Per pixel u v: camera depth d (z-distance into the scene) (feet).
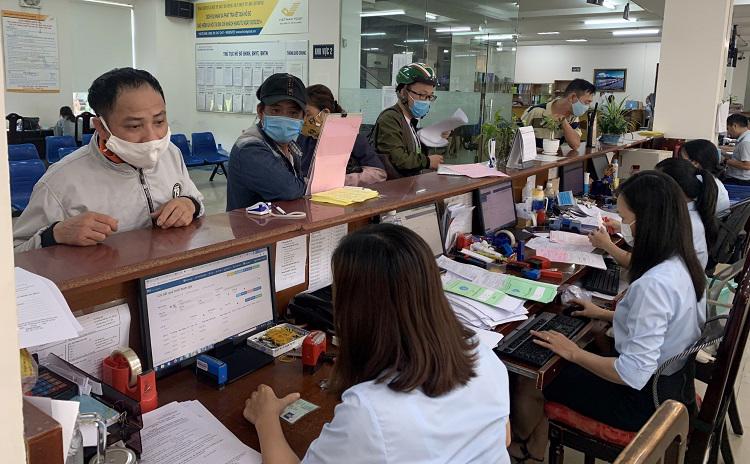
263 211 5.63
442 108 21.01
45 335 2.78
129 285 4.45
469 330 3.80
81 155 5.24
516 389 6.81
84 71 25.90
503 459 3.65
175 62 27.35
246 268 5.27
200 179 27.14
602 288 7.72
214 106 27.43
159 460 3.64
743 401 9.66
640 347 5.55
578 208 11.71
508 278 7.24
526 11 34.63
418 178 8.54
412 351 3.19
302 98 7.02
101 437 3.12
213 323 4.99
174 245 4.42
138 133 4.92
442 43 21.21
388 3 20.31
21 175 14.71
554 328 6.35
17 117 21.43
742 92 49.49
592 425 6.04
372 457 3.01
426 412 3.14
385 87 20.52
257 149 6.85
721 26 17.52
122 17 26.71
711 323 6.30
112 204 5.30
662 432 2.74
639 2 26.58
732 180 21.30
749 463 8.05
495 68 22.74
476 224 9.03
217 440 3.90
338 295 3.35
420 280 3.24
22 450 1.65
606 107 17.26
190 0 26.86
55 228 4.40
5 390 1.59
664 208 5.91
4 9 21.95
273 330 5.41
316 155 6.68
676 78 18.35
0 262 1.54
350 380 3.40
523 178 11.13
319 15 21.94
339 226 6.48
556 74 55.88
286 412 4.33
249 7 24.99
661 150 16.98
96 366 4.29
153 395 4.23
